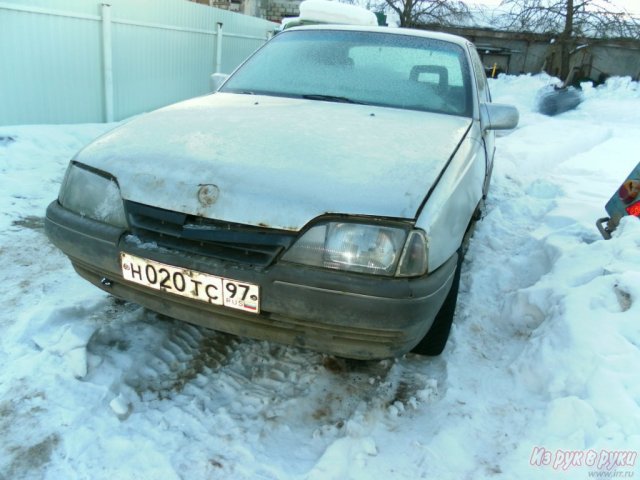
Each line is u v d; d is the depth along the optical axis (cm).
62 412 184
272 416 197
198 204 174
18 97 577
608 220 310
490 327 265
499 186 545
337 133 216
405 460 176
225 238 170
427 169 189
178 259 175
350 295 162
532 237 366
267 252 168
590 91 1592
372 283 162
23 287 268
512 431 187
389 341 174
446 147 216
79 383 198
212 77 331
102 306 253
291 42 327
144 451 173
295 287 164
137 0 719
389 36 319
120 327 238
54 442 173
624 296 224
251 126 220
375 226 165
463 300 287
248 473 169
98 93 683
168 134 212
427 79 289
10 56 558
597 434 170
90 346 220
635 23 1634
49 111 618
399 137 218
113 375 206
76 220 196
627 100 1448
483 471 169
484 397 207
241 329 183
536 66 1923
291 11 1764
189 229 174
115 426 183
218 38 949
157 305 192
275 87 292
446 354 237
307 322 171
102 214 193
